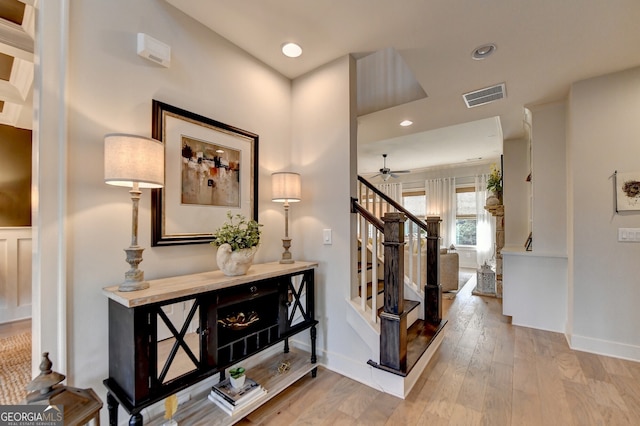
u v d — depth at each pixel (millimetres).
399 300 1946
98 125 1514
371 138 4453
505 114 3545
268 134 2486
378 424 1669
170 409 1505
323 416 1744
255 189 2338
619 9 1765
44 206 1336
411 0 1750
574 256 2697
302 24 1993
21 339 2799
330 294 2373
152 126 1727
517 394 1950
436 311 2895
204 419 1606
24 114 3311
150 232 1705
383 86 3311
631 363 2373
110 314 1483
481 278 4957
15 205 3484
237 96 2238
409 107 3262
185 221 1868
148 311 1348
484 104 3223
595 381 2100
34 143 1391
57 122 1376
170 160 1795
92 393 1083
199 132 1962
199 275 1804
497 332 3111
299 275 2375
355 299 2307
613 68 2473
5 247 3305
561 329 3090
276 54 2348
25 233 3449
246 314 1858
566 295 3061
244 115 2289
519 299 3328
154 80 1748
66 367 1376
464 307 4086
